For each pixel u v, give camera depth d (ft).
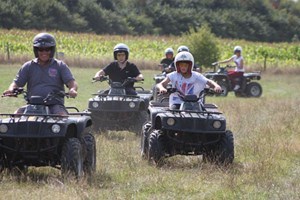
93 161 54.19
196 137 58.90
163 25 629.10
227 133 59.88
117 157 63.00
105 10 584.40
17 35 334.44
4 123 48.57
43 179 49.83
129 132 86.07
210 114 59.62
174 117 57.57
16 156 50.47
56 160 51.08
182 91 62.80
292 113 106.42
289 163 61.57
